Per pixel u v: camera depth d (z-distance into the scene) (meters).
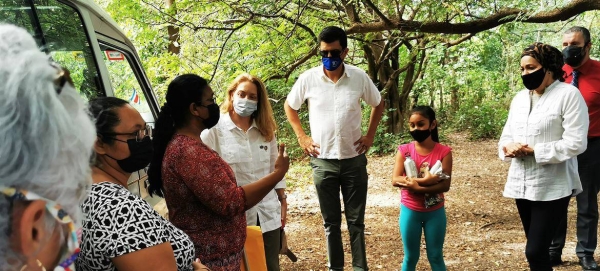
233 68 6.87
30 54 0.90
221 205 2.48
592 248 4.66
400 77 15.48
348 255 5.66
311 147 4.49
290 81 10.90
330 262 4.61
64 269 0.99
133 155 2.00
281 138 13.15
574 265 4.82
